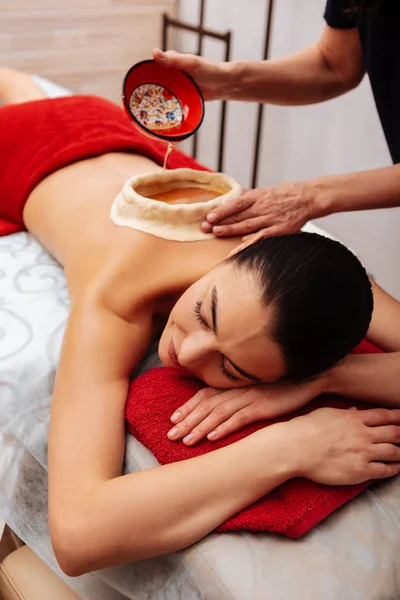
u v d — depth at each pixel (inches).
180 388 37.5
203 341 32.6
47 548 43.4
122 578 35.5
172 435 35.0
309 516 32.4
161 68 45.1
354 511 33.9
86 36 96.2
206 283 33.4
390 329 41.4
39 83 83.7
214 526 31.9
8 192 55.9
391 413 36.3
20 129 56.6
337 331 31.3
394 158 50.9
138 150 57.4
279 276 30.9
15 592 44.6
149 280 40.3
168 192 45.8
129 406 37.0
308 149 90.4
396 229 81.7
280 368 32.2
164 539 31.0
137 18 100.0
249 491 31.9
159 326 44.1
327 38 54.1
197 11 102.1
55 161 53.9
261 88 53.9
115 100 104.7
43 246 55.5
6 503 44.5
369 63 48.9
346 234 89.8
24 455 43.9
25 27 90.3
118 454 34.8
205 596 31.4
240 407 35.4
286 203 42.3
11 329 45.8
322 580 30.7
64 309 47.8
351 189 43.8
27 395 43.6
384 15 45.8
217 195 45.7
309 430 33.6
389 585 31.4
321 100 57.8
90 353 37.5
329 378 37.0
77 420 34.8
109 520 30.8
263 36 91.6
